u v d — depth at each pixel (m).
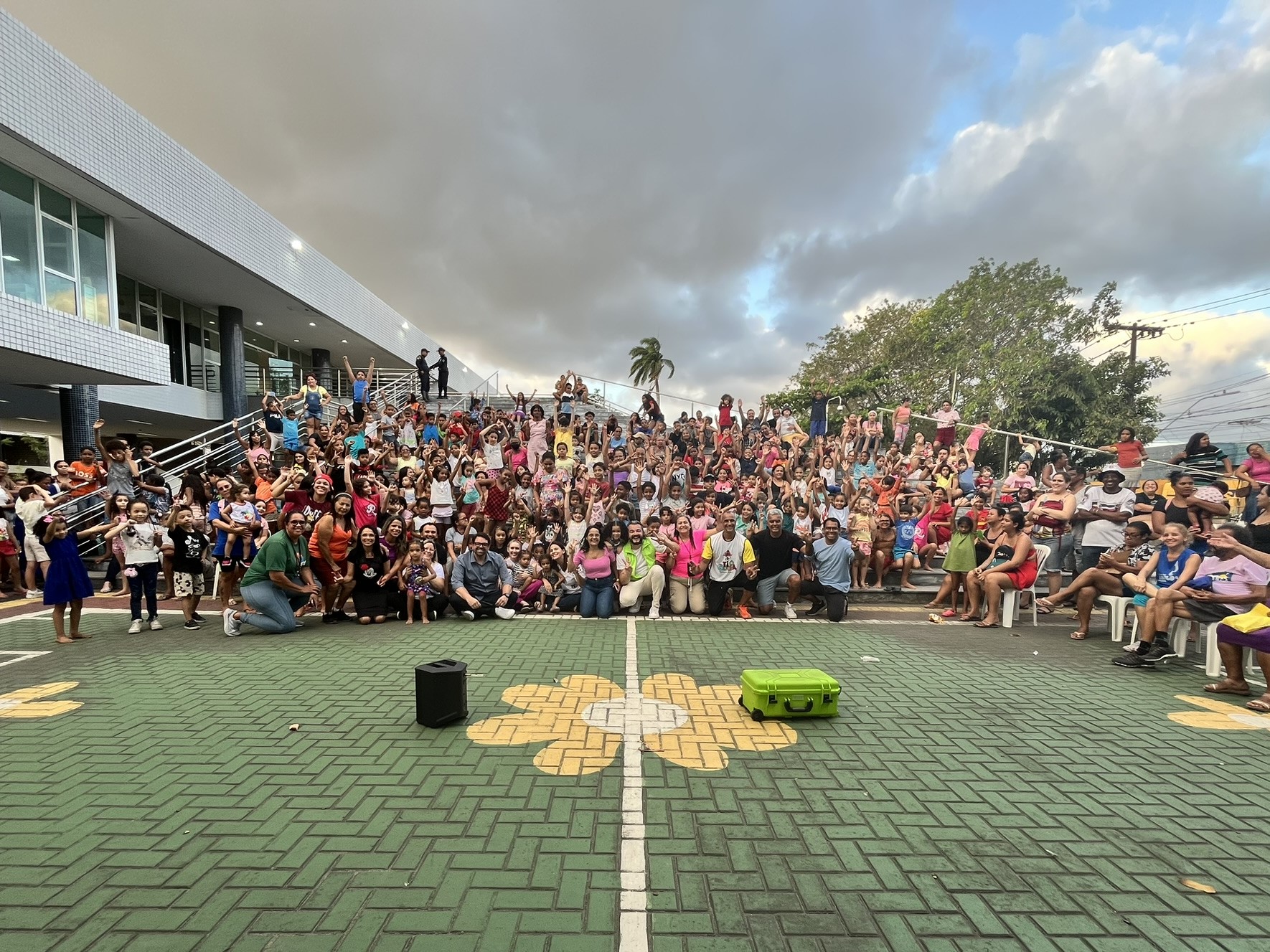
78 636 6.35
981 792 3.16
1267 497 6.95
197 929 2.09
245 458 12.54
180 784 3.15
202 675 5.06
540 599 8.16
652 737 3.83
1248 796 3.15
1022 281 27.92
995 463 23.86
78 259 11.10
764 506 11.17
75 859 2.49
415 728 3.93
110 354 10.75
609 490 11.00
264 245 15.83
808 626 7.28
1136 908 2.27
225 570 7.09
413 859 2.51
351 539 7.26
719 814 2.90
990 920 2.19
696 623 7.37
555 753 3.57
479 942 2.03
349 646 6.10
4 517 9.06
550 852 2.57
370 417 15.79
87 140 10.19
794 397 31.28
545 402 22.45
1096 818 2.92
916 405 28.39
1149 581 6.38
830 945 2.05
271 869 2.43
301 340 23.12
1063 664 5.62
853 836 2.73
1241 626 4.66
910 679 5.13
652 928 2.12
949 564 7.83
